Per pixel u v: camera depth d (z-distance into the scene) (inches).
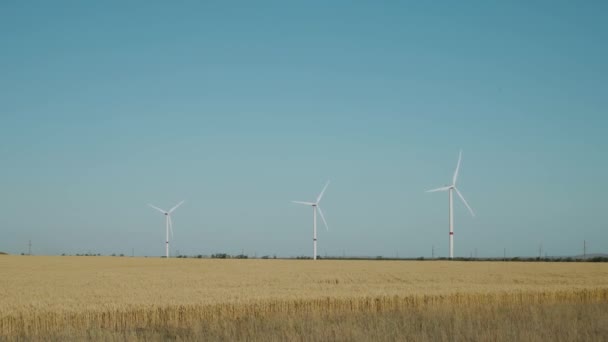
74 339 885.2
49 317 991.6
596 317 1075.3
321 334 874.1
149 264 3235.7
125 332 944.9
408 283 1801.2
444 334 862.5
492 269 2765.7
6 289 1483.8
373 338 852.6
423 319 1056.8
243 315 1125.7
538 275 2279.8
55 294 1330.0
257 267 2965.1
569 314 1117.7
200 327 973.2
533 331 888.9
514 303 1373.0
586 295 1510.8
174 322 1055.6
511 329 916.6
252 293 1338.6
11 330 962.7
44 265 3011.8
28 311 1006.4
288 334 872.3
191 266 3058.6
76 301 1159.6
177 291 1409.9
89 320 1007.6
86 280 1889.8
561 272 2502.5
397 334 875.4
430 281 1924.2
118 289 1487.5
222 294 1314.0
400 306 1280.8
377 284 1728.6
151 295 1293.1
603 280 1974.7
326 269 2758.4
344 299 1242.6
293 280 1953.7
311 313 1152.8
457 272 2497.5
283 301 1188.5
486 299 1376.7
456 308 1232.2
